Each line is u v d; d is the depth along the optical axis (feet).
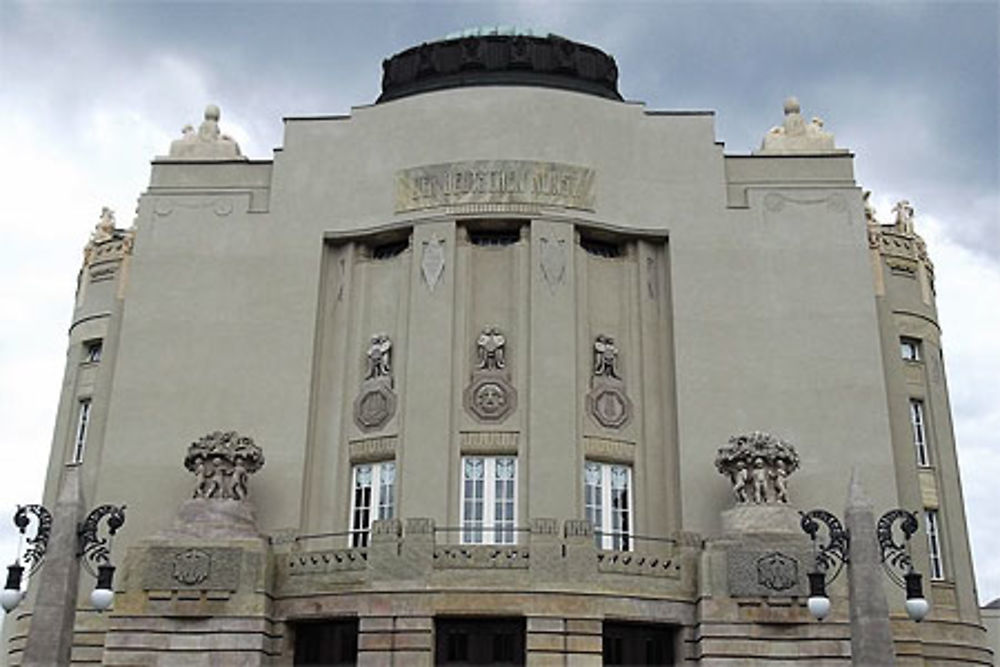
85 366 118.73
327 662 92.27
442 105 112.57
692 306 107.24
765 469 95.76
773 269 108.88
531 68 119.55
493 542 98.37
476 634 89.61
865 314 107.34
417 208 109.50
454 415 101.60
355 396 106.73
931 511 109.50
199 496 96.32
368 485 103.71
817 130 118.42
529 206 107.96
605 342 106.83
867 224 113.80
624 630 92.32
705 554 91.20
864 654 81.35
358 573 90.38
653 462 104.63
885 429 103.09
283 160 114.52
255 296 109.50
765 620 89.20
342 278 111.14
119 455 104.12
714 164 112.47
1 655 111.04
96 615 97.14
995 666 117.50
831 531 83.30
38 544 81.15
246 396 105.60
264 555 91.86
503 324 106.22
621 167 111.55
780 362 105.50
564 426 100.32
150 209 113.70
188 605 90.07
